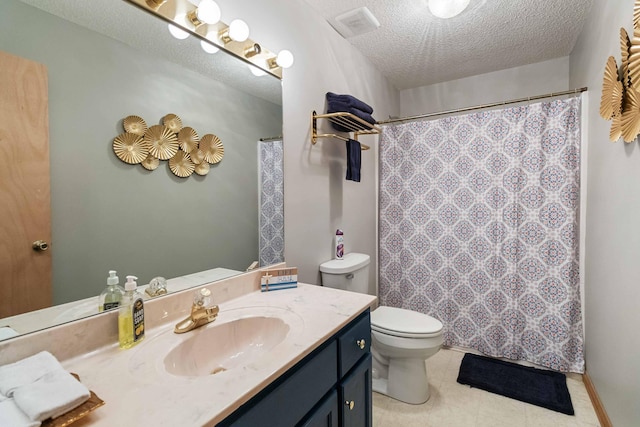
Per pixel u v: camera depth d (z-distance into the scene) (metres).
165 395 0.65
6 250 0.75
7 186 0.74
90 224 0.90
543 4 1.89
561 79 2.62
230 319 1.08
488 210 2.18
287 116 1.63
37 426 0.54
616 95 1.29
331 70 2.03
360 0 1.81
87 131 0.89
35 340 0.76
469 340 2.28
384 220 2.60
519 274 2.09
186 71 1.16
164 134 1.10
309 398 0.88
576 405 1.70
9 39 0.74
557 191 1.97
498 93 2.86
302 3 1.76
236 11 1.33
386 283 2.60
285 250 1.63
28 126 0.77
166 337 0.95
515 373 1.99
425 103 3.18
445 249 2.35
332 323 1.01
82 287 0.88
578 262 1.95
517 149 2.07
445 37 2.26
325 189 1.95
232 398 0.64
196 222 1.21
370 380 1.23
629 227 1.24
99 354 0.85
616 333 1.38
